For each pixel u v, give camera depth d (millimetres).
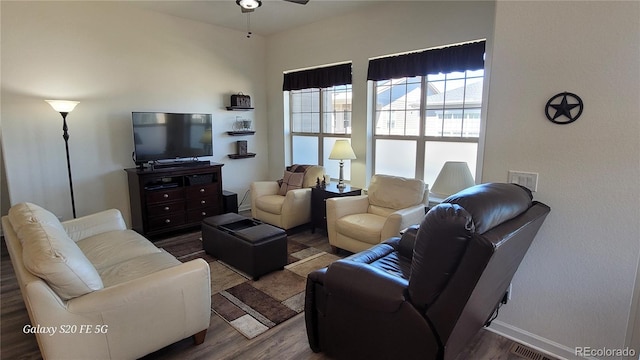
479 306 1617
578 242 1984
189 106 4953
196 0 4102
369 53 4352
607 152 1843
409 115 4242
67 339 1719
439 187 3078
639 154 1763
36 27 3707
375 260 2355
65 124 3752
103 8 4109
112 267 2406
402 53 4051
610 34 1772
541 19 1960
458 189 2982
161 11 4496
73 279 1736
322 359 2104
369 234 3334
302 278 3191
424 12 3789
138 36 4402
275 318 2541
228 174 5516
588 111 1869
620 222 1851
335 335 1991
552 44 1938
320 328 2078
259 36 5641
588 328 2016
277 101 5699
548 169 2023
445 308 1462
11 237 2082
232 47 5320
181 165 4535
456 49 3574
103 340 1812
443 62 3680
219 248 3486
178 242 4176
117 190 4422
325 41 4836
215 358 2115
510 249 1533
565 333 2090
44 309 1648
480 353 2135
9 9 3543
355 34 4477
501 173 2191
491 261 1345
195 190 4582
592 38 1821
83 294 1785
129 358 1912
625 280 1875
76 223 3057
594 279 1962
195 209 4613
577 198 1955
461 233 1325
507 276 1829
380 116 4535
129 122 4434
